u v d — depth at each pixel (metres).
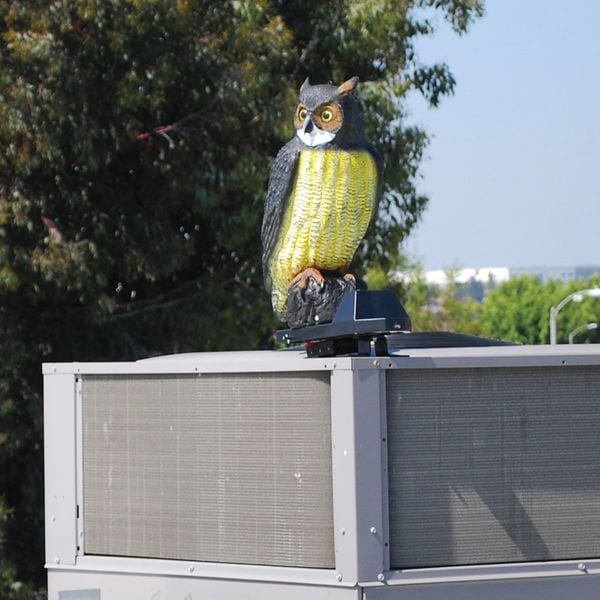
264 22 22.78
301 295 10.52
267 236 10.80
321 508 8.05
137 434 8.88
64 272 19.42
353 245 10.56
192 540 8.60
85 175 21.03
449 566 7.93
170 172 21.44
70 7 19.39
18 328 21.08
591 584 8.12
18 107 18.83
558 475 8.10
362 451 7.80
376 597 7.81
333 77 24.97
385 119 24.03
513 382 8.06
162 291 23.55
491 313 122.25
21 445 21.42
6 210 19.48
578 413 8.15
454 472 7.96
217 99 21.08
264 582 8.22
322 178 10.34
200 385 8.55
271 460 8.23
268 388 8.25
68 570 9.09
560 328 120.56
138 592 8.81
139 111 21.59
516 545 8.03
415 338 9.81
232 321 23.23
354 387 7.80
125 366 8.91
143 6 19.55
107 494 9.02
